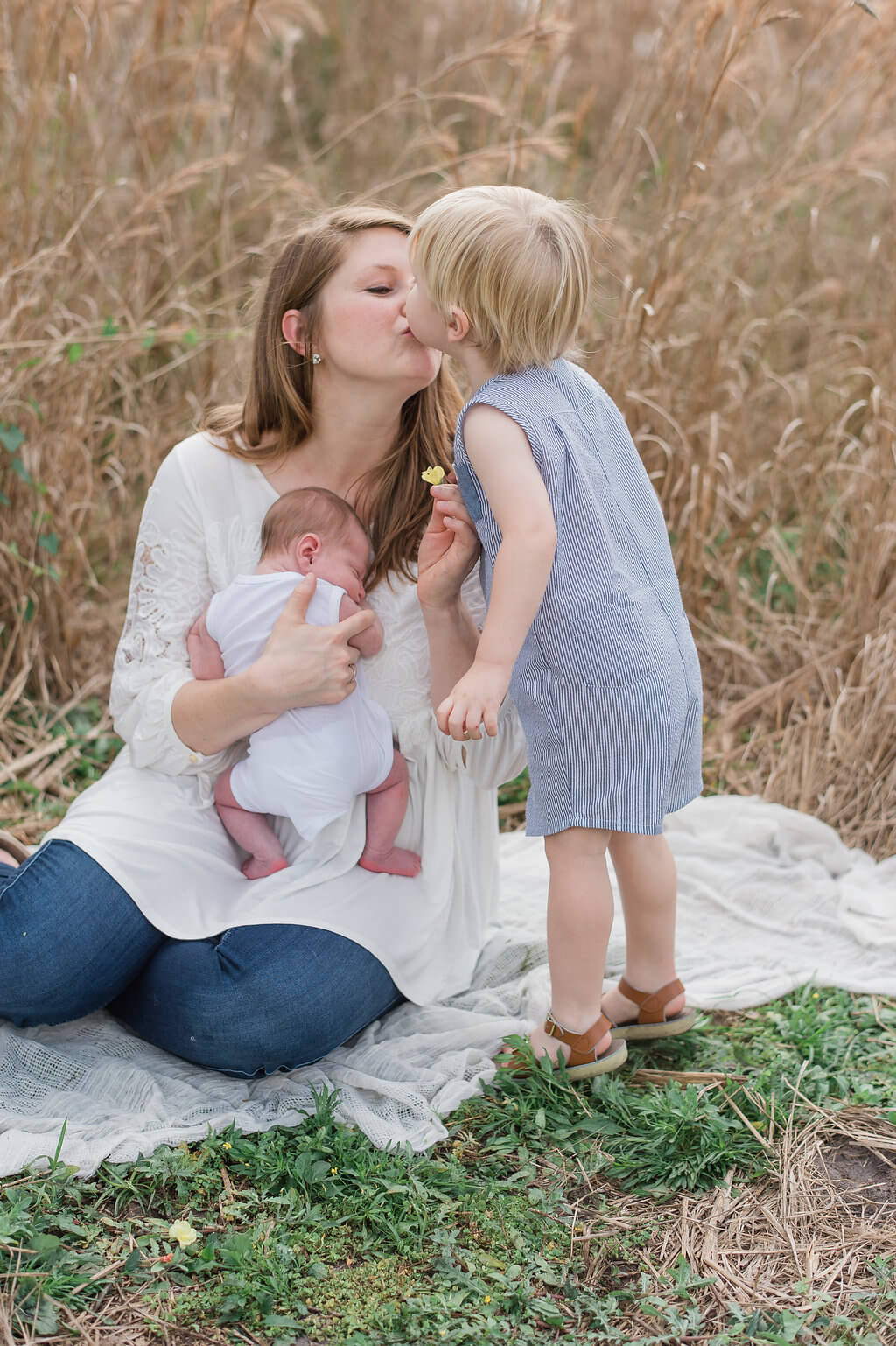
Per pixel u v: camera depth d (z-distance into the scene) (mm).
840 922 2811
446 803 2350
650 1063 2318
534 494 1949
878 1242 1874
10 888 2105
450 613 2180
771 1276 1812
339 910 2195
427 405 2309
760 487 4406
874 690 3328
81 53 4070
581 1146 2061
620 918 2744
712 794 3359
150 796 2248
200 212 4570
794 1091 2156
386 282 2139
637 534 2104
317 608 2180
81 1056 2170
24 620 3666
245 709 2133
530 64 4012
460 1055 2256
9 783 3254
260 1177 1942
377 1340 1668
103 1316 1689
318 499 2229
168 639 2291
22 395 3689
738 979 2576
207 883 2203
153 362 4559
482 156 3686
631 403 3857
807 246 4809
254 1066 2141
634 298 3723
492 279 1928
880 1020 2461
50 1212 1843
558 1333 1703
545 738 2094
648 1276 1798
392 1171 1941
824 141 5047
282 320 2199
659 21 5559
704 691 3799
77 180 4062
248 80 5340
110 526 4074
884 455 3754
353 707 2199
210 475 2307
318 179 5164
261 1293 1714
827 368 4520
